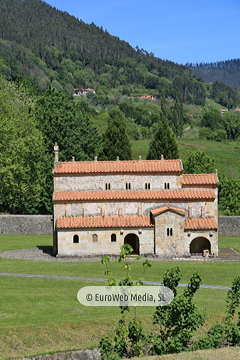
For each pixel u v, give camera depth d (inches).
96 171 4308.6
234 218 5378.9
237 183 6407.5
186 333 1984.5
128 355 1991.9
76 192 4301.2
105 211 4271.7
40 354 2114.9
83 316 2491.4
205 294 2989.7
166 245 4168.3
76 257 4143.7
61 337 2257.6
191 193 4311.0
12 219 5251.0
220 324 2289.6
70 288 3056.1
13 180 5017.2
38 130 5575.8
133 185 4325.8
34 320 2420.0
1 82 6259.8
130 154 6264.8
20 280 3257.9
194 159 6688.0
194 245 4394.7
